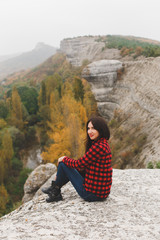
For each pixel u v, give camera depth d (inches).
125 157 1238.3
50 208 187.0
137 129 1428.4
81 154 1057.5
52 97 2066.9
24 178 1498.5
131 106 1718.8
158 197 217.3
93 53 5123.0
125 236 137.2
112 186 250.7
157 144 1101.1
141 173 321.7
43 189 198.2
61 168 181.9
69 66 5890.8
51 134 1305.4
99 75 2069.4
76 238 131.7
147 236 138.9
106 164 166.7
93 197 177.3
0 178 1387.8
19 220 175.3
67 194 215.8
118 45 4109.3
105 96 2091.5
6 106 2625.5
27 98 3004.4
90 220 158.2
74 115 1087.6
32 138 2343.8
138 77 1852.9
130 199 206.8
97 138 167.8
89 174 170.7
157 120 1320.1
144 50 2667.3
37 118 2701.8
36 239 128.3
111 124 1801.2
